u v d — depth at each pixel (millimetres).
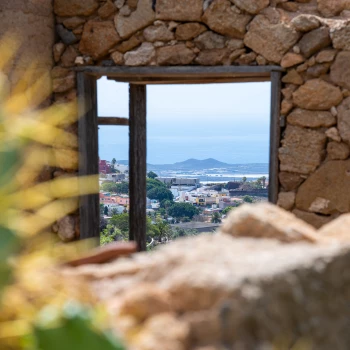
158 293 1120
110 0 6598
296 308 1184
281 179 6203
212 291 1098
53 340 681
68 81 6688
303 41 6094
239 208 1695
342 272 1310
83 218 6559
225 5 6301
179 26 6438
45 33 6570
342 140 5996
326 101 6027
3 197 720
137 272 1360
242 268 1191
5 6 5887
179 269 1253
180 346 1021
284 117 6195
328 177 6039
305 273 1232
